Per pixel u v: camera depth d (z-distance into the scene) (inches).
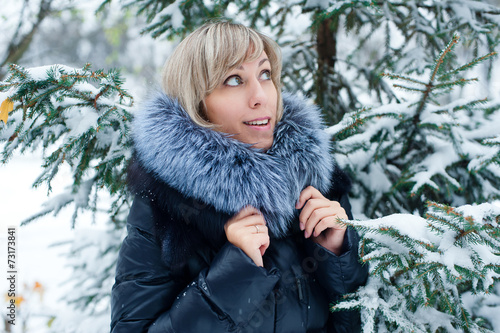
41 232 206.4
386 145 63.3
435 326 41.6
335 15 71.3
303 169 41.3
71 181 70.3
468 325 40.2
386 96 89.0
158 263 38.7
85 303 85.4
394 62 77.8
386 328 43.4
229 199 37.5
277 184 38.9
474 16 72.5
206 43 37.8
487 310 55.2
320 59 88.0
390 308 40.4
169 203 38.7
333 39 87.5
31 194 222.8
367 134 59.8
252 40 38.5
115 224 90.7
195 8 75.3
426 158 60.5
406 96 80.4
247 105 38.7
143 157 40.3
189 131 38.6
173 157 37.9
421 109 55.4
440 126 52.8
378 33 85.6
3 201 208.4
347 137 60.8
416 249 34.8
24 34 156.0
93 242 90.1
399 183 59.7
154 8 82.3
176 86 40.4
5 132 51.0
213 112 39.6
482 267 31.5
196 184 37.4
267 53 42.5
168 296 38.9
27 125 51.6
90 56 295.4
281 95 44.3
